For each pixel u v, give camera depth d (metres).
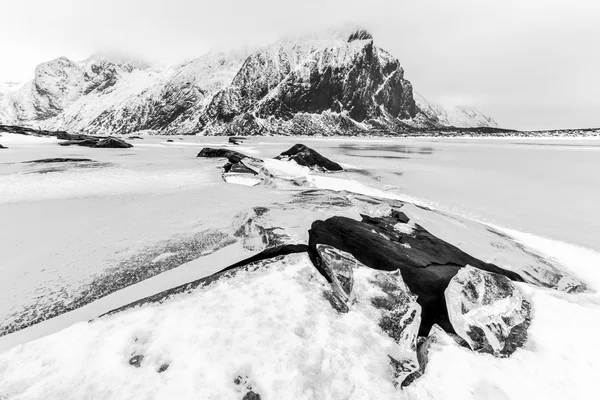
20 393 4.01
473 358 5.11
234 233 10.88
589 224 13.98
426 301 6.41
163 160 32.75
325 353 4.78
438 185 22.98
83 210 13.34
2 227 11.12
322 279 6.67
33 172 22.06
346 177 26.62
